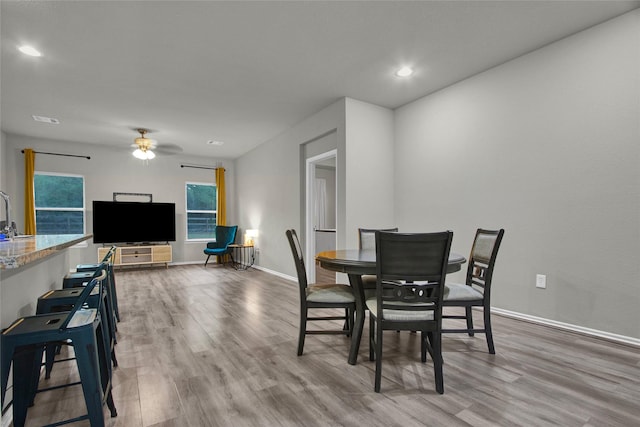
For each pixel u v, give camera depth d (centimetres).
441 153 386
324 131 450
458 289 241
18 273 180
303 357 232
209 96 407
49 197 606
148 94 398
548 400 173
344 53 307
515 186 314
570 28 268
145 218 662
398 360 226
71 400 178
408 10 245
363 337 275
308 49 300
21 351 138
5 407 153
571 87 277
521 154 310
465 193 359
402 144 437
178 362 224
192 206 754
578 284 273
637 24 243
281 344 257
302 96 409
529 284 304
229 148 684
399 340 265
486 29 269
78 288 225
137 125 519
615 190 254
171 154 722
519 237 311
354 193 412
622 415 160
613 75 254
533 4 238
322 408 168
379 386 183
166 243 695
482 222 342
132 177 679
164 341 263
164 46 292
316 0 233
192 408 169
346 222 406
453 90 373
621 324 251
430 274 181
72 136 579
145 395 182
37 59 311
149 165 696
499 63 326
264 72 344
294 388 189
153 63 322
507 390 184
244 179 741
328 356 234
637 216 243
